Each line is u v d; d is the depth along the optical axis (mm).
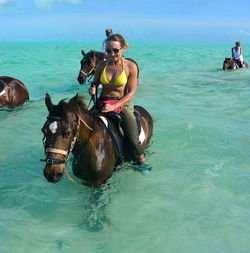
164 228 3066
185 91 10203
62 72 15688
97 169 3154
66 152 2668
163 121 6500
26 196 3664
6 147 5098
